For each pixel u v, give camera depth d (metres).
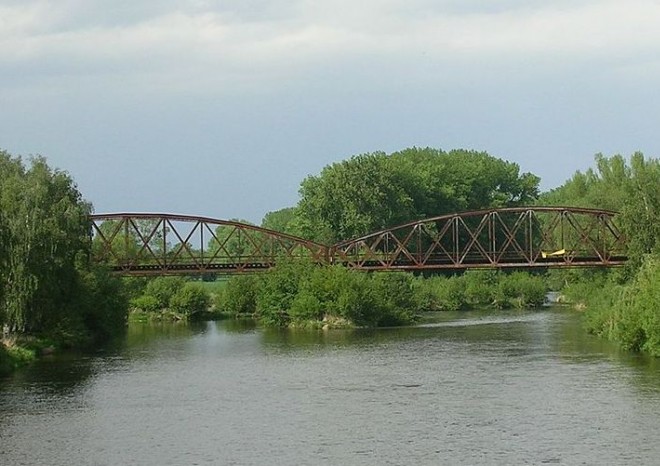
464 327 130.88
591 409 65.75
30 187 102.56
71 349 107.25
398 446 57.28
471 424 62.22
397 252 145.62
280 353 102.12
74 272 109.31
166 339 120.56
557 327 126.56
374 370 86.56
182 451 57.00
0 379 83.38
